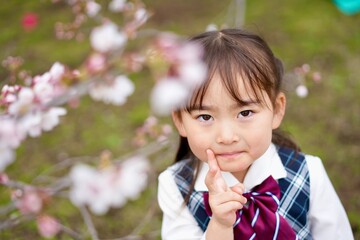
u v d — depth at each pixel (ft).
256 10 16.07
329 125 10.61
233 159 4.21
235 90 4.08
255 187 4.74
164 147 9.37
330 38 14.01
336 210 5.02
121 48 3.33
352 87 11.85
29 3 17.58
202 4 17.11
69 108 11.78
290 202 4.86
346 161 9.49
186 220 4.99
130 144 10.39
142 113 11.44
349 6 15.67
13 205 3.87
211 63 4.16
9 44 14.38
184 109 4.24
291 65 12.70
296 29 14.56
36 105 3.52
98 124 11.19
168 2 17.35
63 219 8.38
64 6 17.11
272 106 4.42
